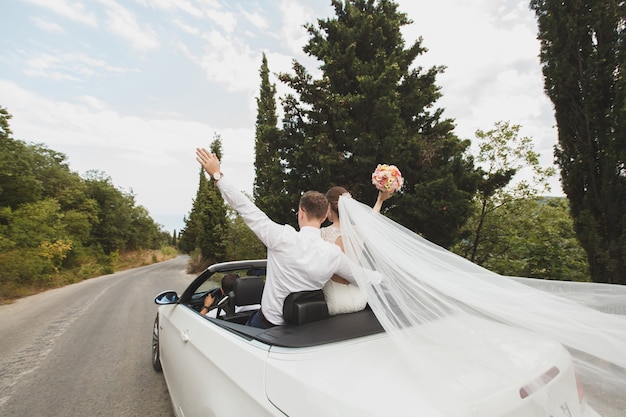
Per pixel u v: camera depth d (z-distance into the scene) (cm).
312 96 785
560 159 575
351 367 129
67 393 362
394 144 720
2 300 1114
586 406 144
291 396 124
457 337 141
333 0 897
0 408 331
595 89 515
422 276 167
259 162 1603
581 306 164
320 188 779
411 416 101
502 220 939
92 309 897
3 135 2530
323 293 194
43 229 2241
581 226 533
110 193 4719
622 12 501
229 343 183
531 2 607
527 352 139
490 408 110
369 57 866
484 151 955
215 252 2145
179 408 236
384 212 786
